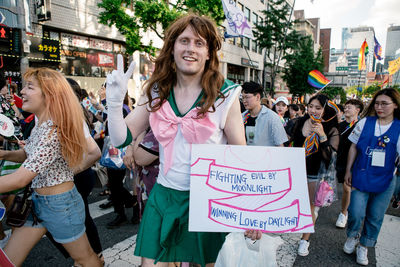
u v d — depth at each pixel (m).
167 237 1.48
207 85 1.43
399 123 2.68
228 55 24.78
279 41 26.64
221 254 1.53
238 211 1.42
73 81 2.70
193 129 1.44
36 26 9.79
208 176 1.44
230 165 1.45
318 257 2.98
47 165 1.71
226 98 1.44
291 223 1.42
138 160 1.76
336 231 3.63
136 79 14.29
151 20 10.22
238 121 1.49
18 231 1.85
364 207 2.82
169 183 1.55
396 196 4.25
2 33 7.26
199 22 1.41
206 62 1.49
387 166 2.68
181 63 1.43
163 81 1.53
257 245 1.53
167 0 12.18
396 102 2.65
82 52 11.90
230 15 10.73
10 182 1.59
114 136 1.45
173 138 1.50
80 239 1.94
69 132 1.75
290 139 3.29
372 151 2.74
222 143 1.54
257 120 3.13
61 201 1.83
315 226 3.78
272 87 26.95
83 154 1.89
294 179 1.47
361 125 2.88
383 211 2.77
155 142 1.68
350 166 2.94
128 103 3.45
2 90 3.49
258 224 1.41
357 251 2.90
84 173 2.41
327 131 3.03
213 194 1.43
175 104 1.52
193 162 1.43
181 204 1.52
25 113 2.75
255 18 29.27
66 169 1.87
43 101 1.77
